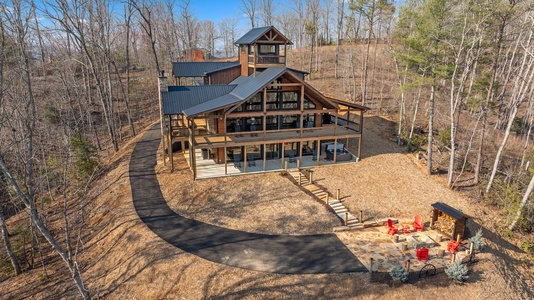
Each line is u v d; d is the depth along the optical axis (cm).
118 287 1569
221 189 2303
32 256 1920
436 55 2567
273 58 3045
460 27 2444
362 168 2731
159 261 1642
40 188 2322
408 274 1540
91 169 2780
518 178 2608
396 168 2764
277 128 2866
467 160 2970
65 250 1991
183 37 7494
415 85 2561
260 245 1767
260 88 2372
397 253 1723
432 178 2670
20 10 1884
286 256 1680
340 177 2559
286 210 2080
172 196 2245
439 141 3209
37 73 4275
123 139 3891
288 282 1506
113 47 5812
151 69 6234
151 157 2970
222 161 2730
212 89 2867
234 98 2567
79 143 2700
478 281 1590
